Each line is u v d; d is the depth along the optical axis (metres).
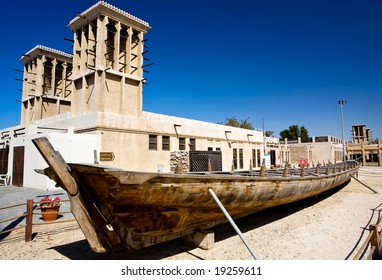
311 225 8.51
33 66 27.77
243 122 54.50
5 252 5.94
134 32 22.11
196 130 24.58
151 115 21.69
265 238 7.15
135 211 4.74
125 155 18.34
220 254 5.88
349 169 17.27
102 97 19.06
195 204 5.38
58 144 15.13
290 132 64.31
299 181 8.84
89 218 4.50
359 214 10.05
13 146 18.50
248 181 6.29
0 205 10.51
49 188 15.05
